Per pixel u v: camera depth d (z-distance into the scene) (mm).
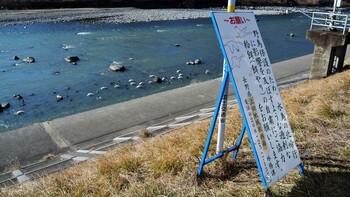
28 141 8461
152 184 3840
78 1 41969
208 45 23203
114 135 8836
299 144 4609
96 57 19578
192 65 18250
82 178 4156
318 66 12953
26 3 39375
